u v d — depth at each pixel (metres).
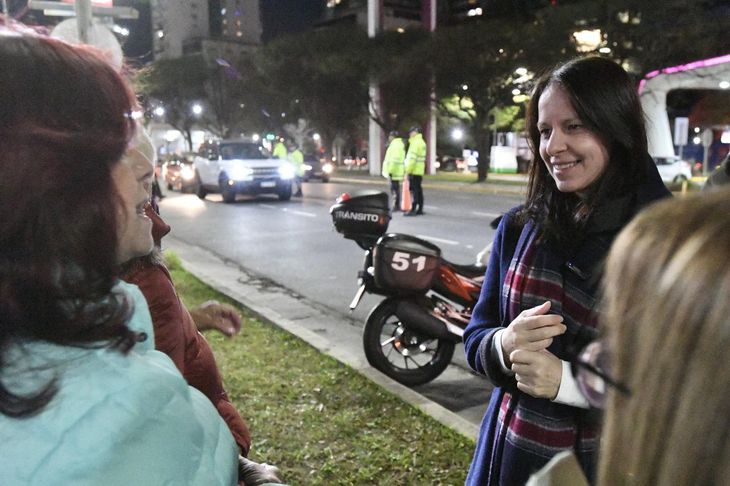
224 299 6.47
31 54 0.76
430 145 36.53
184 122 52.44
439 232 11.16
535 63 22.59
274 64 36.03
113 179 0.79
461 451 3.15
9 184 0.70
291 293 7.08
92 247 0.75
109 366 0.74
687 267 0.54
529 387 1.35
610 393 0.62
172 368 0.81
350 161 53.50
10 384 0.70
